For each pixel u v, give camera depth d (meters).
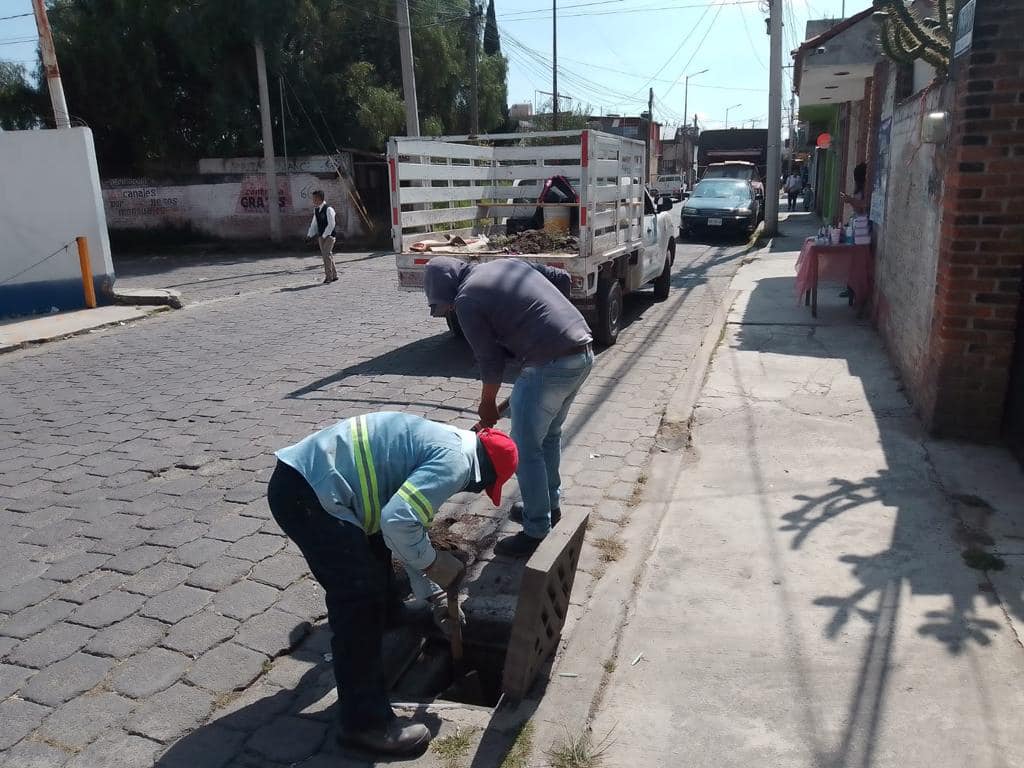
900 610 3.52
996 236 4.94
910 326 6.43
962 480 4.75
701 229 20.20
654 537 4.29
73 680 3.26
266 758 2.82
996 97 4.76
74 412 7.03
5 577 4.10
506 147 10.23
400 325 10.37
